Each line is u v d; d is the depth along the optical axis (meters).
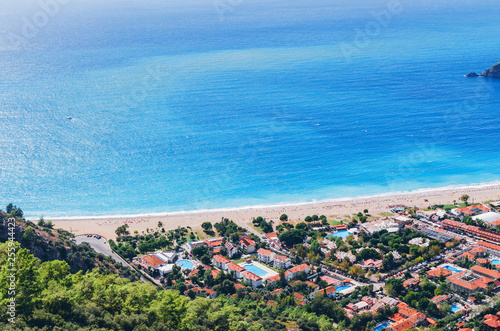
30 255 144.00
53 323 130.62
